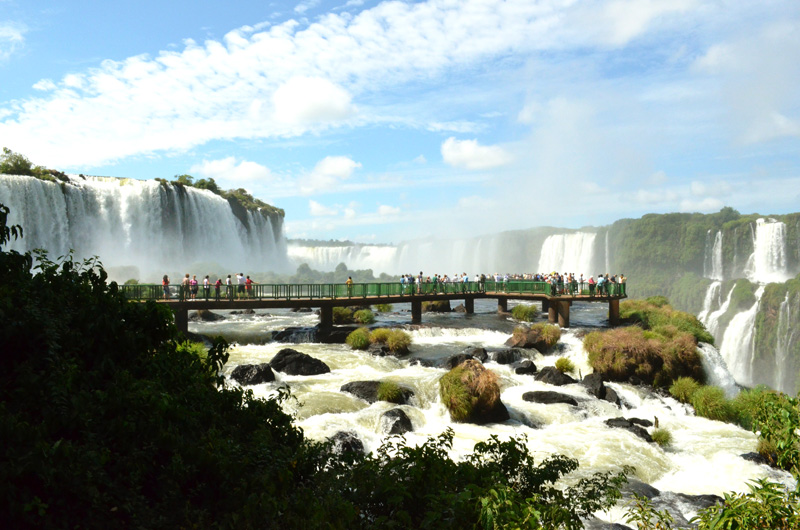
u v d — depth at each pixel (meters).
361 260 131.00
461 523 6.29
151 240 77.81
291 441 8.12
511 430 20.45
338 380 24.80
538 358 30.53
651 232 148.88
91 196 71.50
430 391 23.36
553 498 8.44
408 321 43.19
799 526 6.48
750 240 122.06
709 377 28.98
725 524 6.80
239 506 6.03
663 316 39.44
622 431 20.89
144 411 6.44
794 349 87.38
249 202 115.19
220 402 8.07
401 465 7.30
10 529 4.89
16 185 58.38
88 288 8.07
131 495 5.67
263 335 36.09
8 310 6.66
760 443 19.45
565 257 118.81
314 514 5.96
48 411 6.06
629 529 12.67
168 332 8.36
